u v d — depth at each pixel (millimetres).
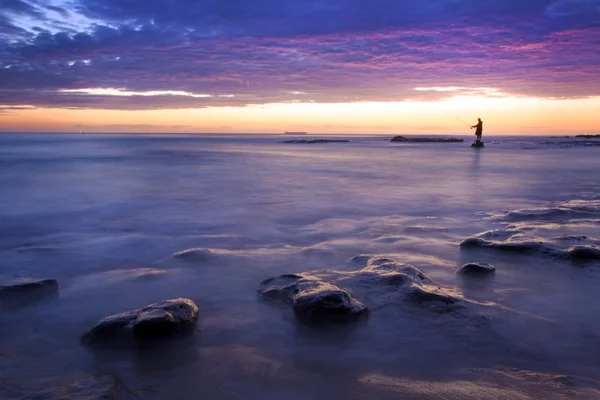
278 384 2719
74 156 25688
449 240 6234
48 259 5383
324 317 3535
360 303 3766
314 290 3850
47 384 2715
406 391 2621
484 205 9297
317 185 12711
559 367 2889
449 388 2648
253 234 6703
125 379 2799
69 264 5195
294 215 8211
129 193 10984
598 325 3516
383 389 2646
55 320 3676
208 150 35344
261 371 2879
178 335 3303
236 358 3055
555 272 4766
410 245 5980
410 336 3352
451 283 4488
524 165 19891
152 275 4746
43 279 4340
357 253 5621
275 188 12023
